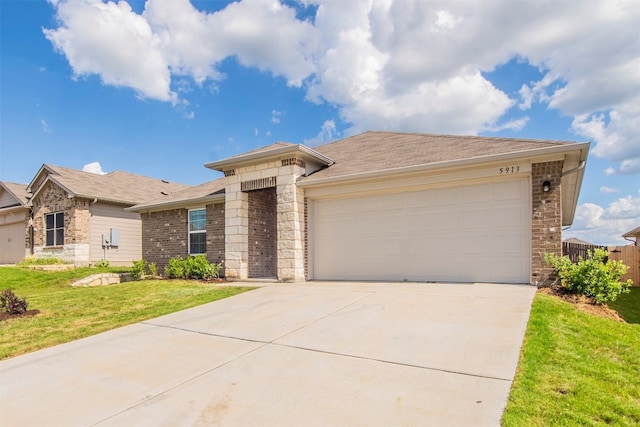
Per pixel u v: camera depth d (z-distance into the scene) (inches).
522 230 345.7
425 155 414.0
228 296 354.0
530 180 339.9
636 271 647.8
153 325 264.5
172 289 411.5
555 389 141.4
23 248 885.8
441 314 244.2
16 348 223.5
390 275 408.5
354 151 535.8
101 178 887.1
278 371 169.5
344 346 196.5
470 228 369.1
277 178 458.3
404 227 403.5
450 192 381.1
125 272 617.9
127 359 197.5
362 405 134.0
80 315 304.8
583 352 182.7
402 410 129.0
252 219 512.7
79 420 134.1
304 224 454.6
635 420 123.0
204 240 569.0
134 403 145.4
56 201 787.4
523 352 175.8
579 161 339.6
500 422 118.7
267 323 250.5
